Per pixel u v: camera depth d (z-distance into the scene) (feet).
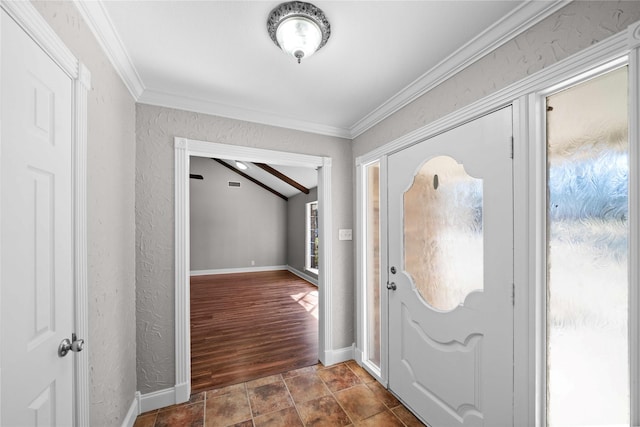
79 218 3.26
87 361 3.41
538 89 3.51
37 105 2.59
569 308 3.40
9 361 2.26
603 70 3.04
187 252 6.17
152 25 3.94
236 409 5.78
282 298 15.11
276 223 24.75
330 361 7.71
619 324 3.01
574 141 3.36
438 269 5.15
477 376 4.35
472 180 4.52
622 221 2.97
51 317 2.81
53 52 2.77
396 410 5.77
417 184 5.70
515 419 3.76
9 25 2.24
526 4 3.50
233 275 21.81
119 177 4.73
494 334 4.06
